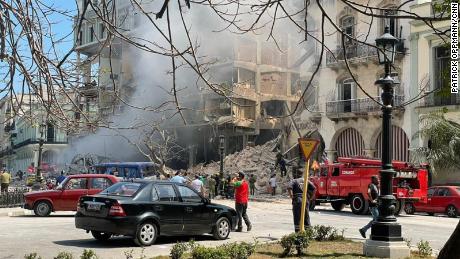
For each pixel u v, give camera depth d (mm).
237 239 14508
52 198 19875
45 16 4973
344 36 4574
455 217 24547
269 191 37656
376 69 34656
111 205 12562
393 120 34000
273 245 13000
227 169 43406
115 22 4719
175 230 13438
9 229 15664
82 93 5199
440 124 29641
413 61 33062
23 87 5062
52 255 11273
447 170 30281
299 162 38375
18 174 49531
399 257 11383
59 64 4629
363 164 24672
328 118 37531
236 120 38344
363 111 35031
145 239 12844
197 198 14117
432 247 13797
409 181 24938
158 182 13555
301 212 13266
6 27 4738
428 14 31641
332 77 37188
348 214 24656
